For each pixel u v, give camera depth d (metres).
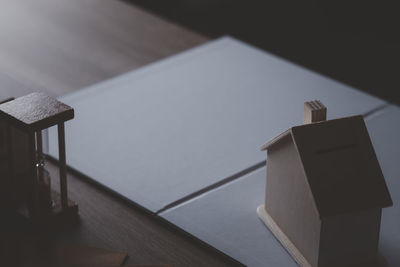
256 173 1.08
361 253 0.92
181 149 1.14
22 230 0.98
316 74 1.33
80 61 1.38
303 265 0.92
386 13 2.27
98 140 1.16
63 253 0.94
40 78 1.33
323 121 0.90
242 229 0.98
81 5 1.58
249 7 2.37
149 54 1.40
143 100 1.26
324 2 2.37
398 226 0.99
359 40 2.12
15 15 1.53
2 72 1.34
